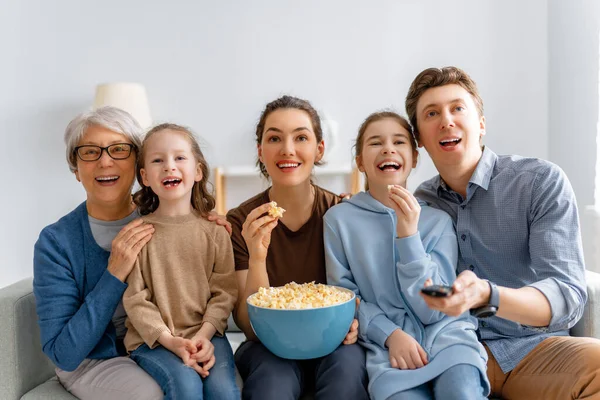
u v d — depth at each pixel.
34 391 1.27
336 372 1.20
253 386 1.19
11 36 3.02
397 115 1.48
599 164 2.39
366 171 1.46
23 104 3.04
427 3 3.02
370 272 1.35
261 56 3.06
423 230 1.36
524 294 1.11
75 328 1.20
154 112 3.08
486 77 3.02
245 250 1.44
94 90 3.06
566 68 2.74
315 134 1.50
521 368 1.27
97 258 1.33
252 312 1.19
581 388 1.11
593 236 2.33
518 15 3.00
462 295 1.00
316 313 1.14
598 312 1.30
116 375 1.20
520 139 3.02
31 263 3.08
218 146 3.09
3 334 1.26
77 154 1.34
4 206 3.05
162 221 1.34
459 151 1.35
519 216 1.32
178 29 3.05
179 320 1.28
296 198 1.47
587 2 2.52
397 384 1.14
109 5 3.04
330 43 3.05
